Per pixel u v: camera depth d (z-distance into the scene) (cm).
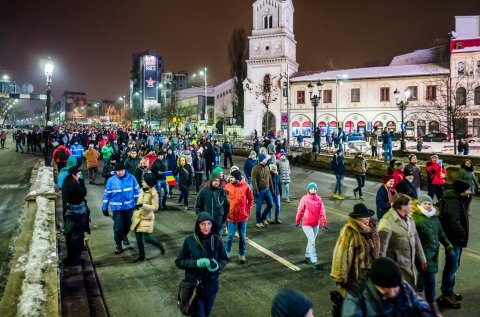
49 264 658
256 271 819
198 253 518
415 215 596
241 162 3203
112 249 954
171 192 1664
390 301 339
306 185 2017
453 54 5169
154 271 812
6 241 1084
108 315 632
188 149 2111
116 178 920
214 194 819
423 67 5494
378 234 539
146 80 13200
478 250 955
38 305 513
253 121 6362
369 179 2194
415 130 5375
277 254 924
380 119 5622
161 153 1429
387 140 2538
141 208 863
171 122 9406
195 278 515
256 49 6419
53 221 934
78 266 832
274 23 6362
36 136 4262
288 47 6450
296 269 827
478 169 2150
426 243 587
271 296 700
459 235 641
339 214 1326
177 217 1294
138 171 1311
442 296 661
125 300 683
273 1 6350
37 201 1157
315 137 3048
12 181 2248
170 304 668
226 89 8244
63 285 733
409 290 353
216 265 512
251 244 1006
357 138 4428
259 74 6334
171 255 911
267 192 1172
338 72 5938
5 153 4169
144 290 723
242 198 870
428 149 3641
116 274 797
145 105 12850
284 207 1474
